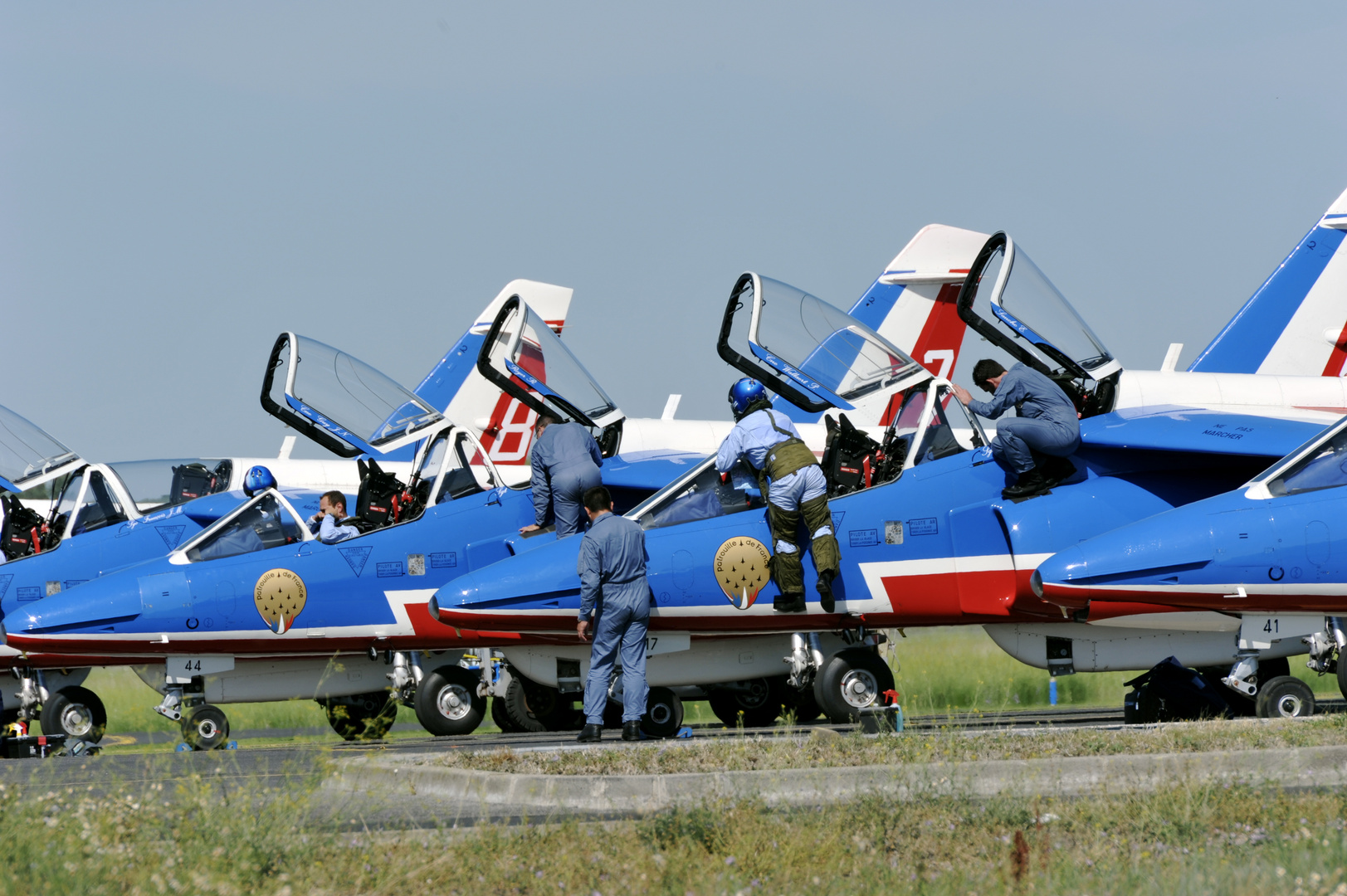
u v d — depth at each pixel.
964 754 31.91
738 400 46.69
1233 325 72.50
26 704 55.69
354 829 26.62
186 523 63.31
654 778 29.42
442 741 50.06
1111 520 46.91
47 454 64.19
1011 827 23.81
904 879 20.50
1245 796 25.17
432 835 24.73
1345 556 43.00
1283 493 43.97
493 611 46.75
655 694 50.47
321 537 53.88
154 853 22.06
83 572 61.03
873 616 47.44
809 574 46.69
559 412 55.75
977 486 48.16
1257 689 45.12
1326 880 18.77
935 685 82.00
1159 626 46.06
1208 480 48.31
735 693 57.31
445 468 56.50
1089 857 21.52
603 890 20.27
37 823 23.16
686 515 47.88
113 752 52.66
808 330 51.84
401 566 54.22
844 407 50.72
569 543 48.41
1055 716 55.62
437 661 57.09
